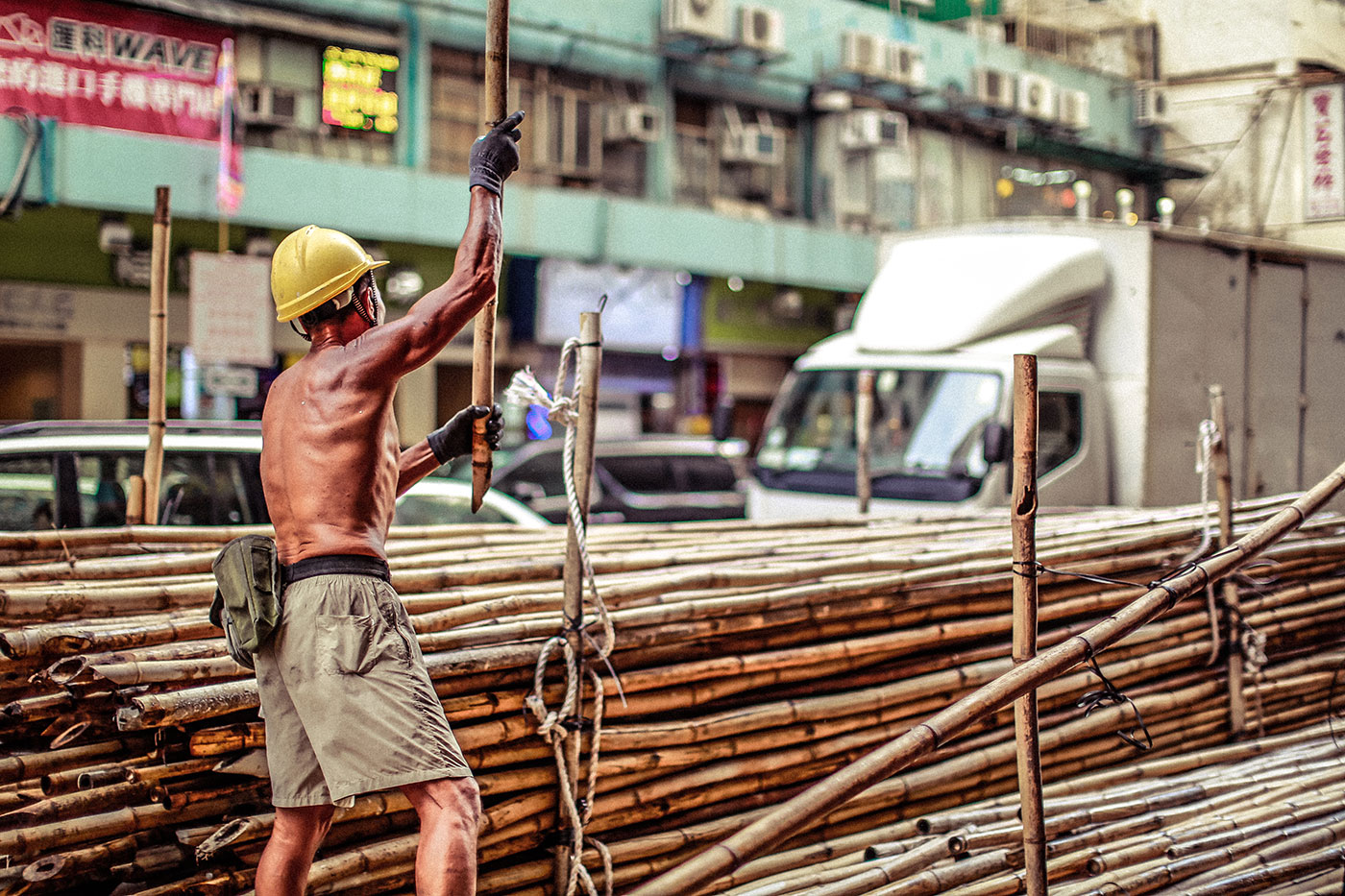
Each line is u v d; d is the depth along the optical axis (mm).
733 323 18922
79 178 12305
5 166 11789
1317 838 3730
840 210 19797
